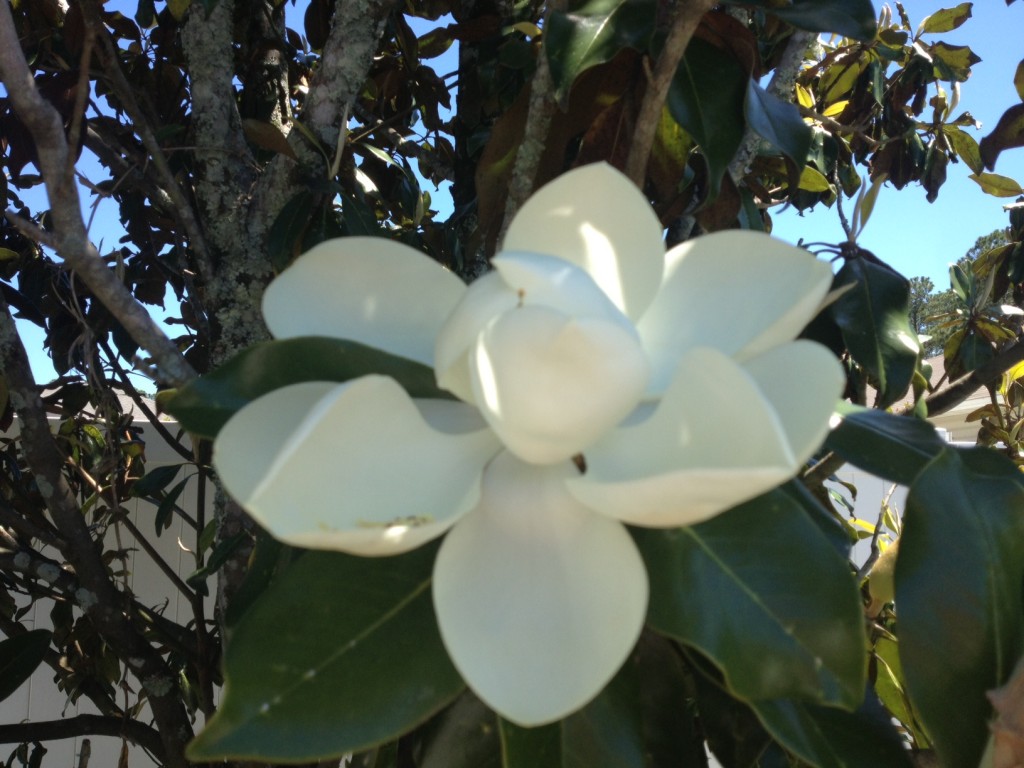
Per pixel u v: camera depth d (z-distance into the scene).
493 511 0.32
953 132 1.07
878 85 1.02
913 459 0.40
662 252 0.35
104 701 0.92
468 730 0.41
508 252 0.32
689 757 0.40
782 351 0.30
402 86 0.97
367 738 0.31
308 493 0.30
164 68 0.89
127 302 0.43
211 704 0.76
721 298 0.34
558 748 0.35
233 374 0.36
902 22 1.13
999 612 0.36
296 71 0.98
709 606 0.32
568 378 0.29
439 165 0.91
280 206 0.62
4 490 0.95
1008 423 0.98
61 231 0.41
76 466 0.84
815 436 0.26
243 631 0.33
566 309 0.31
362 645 0.33
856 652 0.31
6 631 0.94
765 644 0.31
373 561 0.35
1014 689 0.32
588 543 0.31
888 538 0.90
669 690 0.40
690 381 0.30
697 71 0.45
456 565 0.31
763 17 0.75
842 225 0.55
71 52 0.66
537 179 0.53
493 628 0.30
